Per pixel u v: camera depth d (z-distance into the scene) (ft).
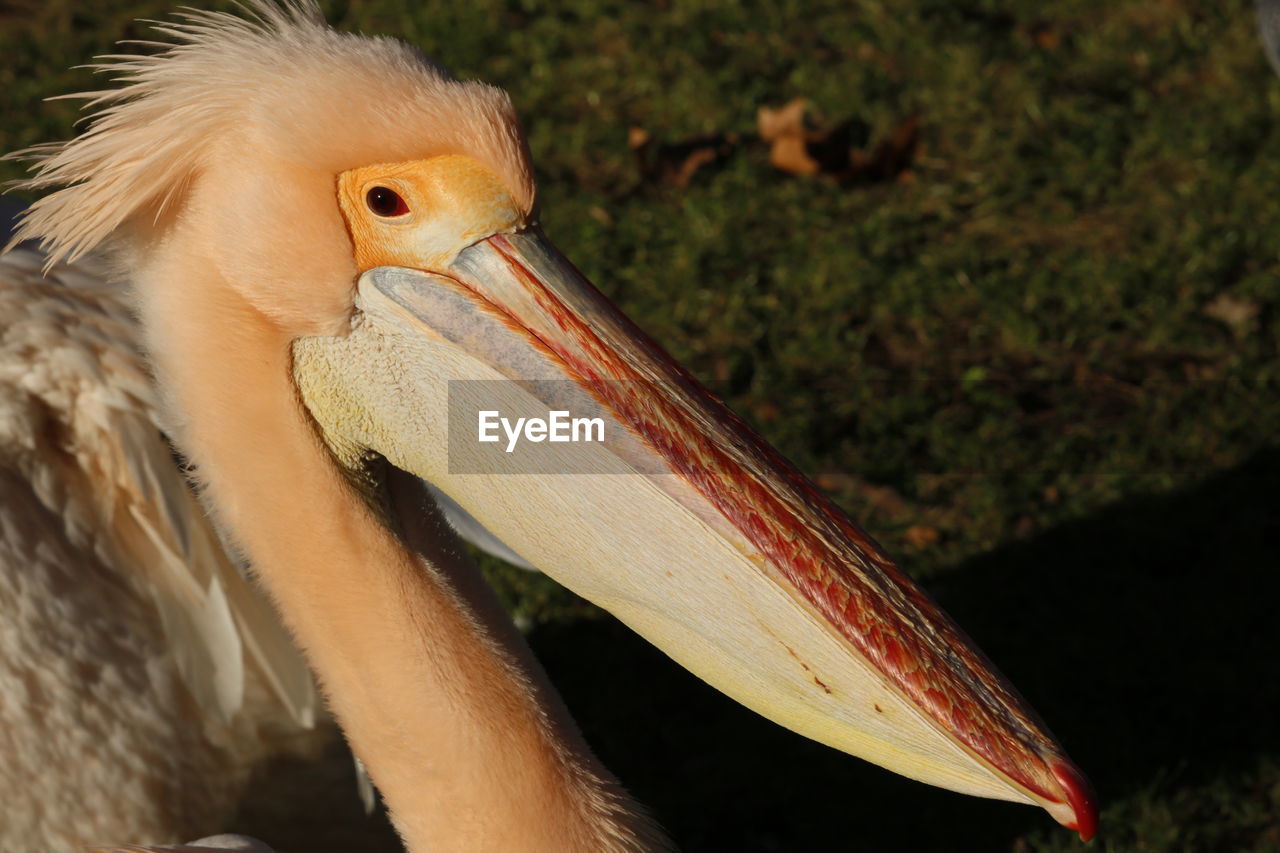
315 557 8.92
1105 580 17.10
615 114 25.90
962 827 14.38
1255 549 17.44
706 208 23.09
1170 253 22.13
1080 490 18.30
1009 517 17.84
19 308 10.34
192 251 8.64
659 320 21.01
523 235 8.41
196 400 8.86
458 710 8.84
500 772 8.81
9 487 10.09
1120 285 21.47
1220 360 20.33
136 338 10.46
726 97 26.16
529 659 9.30
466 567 9.41
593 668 16.28
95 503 10.57
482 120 8.13
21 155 9.01
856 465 18.72
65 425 10.37
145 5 28.02
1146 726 15.35
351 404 8.68
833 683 8.11
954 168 24.47
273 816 11.43
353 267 8.45
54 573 10.17
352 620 8.93
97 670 10.19
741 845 14.35
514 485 8.53
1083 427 19.24
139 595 10.67
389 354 8.54
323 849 11.85
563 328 8.34
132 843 10.30
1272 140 24.79
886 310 21.27
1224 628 16.49
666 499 8.27
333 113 8.12
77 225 8.46
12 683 9.81
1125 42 27.76
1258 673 15.94
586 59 27.35
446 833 8.93
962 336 20.95
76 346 10.29
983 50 27.45
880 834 14.37
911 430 19.22
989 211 23.38
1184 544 17.52
